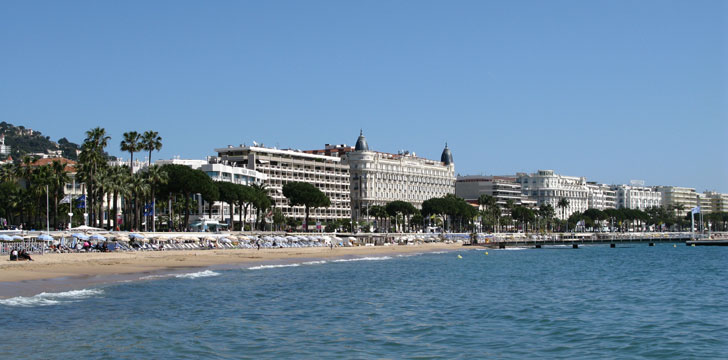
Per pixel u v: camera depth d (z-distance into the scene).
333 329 44.69
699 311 54.53
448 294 66.06
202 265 97.12
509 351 38.56
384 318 49.69
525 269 105.12
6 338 39.09
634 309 55.66
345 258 129.75
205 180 157.75
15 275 69.69
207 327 44.22
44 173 139.25
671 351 38.88
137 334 41.00
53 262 84.69
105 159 137.00
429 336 42.75
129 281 70.56
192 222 169.88
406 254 152.00
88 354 35.56
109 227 138.00
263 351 37.53
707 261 131.50
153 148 144.50
